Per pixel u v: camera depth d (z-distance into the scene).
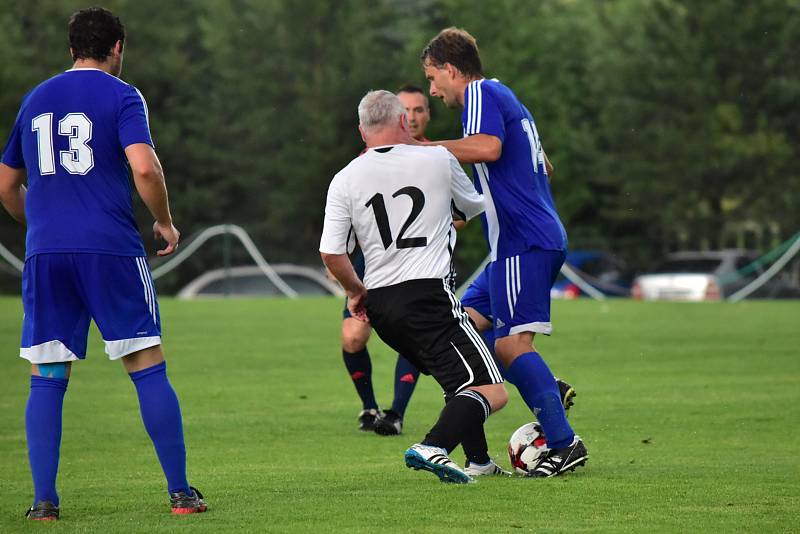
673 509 18.81
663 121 152.00
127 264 18.56
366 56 161.88
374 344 55.00
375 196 20.50
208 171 161.12
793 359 47.12
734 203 152.88
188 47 176.50
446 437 20.09
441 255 20.78
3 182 19.64
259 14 165.50
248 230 150.62
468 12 158.25
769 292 108.75
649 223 153.75
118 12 158.75
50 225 18.47
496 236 22.81
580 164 152.88
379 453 26.34
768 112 148.75
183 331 60.56
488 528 17.36
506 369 22.91
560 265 22.97
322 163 158.12
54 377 18.75
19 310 75.31
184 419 32.38
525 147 22.73
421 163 20.69
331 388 39.66
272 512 18.69
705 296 102.75
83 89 18.70
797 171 146.50
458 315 20.67
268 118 161.88
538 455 22.84
